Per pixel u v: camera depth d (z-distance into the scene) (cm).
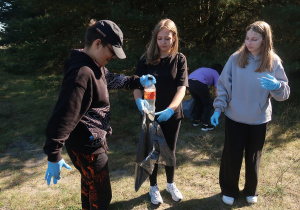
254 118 247
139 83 234
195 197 290
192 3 589
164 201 284
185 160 373
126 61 613
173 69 248
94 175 193
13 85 836
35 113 580
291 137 429
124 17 546
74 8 624
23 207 280
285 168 341
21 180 334
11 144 439
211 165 359
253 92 243
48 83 758
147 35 607
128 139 450
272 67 240
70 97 160
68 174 345
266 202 279
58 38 731
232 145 259
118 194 298
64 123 160
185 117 530
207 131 471
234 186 275
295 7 496
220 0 578
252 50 235
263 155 374
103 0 617
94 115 183
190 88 457
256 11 659
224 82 258
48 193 304
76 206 280
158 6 608
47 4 652
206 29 633
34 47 734
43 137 460
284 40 555
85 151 186
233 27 721
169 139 262
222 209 270
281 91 236
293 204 276
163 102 254
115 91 717
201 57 586
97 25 171
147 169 236
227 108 260
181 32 609
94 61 175
